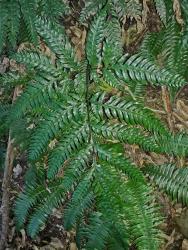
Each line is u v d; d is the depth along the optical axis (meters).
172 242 1.36
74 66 1.20
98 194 1.18
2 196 1.43
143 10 1.45
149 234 1.19
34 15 1.25
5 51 1.53
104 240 1.20
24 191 1.31
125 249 1.18
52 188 1.31
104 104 1.18
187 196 1.24
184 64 1.31
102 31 1.16
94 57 1.18
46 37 1.17
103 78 1.19
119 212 1.17
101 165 1.19
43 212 1.27
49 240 1.40
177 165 1.40
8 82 1.25
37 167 1.35
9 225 1.42
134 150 1.41
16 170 1.45
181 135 1.22
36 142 1.13
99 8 1.29
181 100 1.45
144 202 1.20
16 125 1.34
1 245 1.38
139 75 1.14
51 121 1.15
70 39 1.47
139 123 1.15
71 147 1.17
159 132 1.13
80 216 1.20
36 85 1.17
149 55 1.33
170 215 1.38
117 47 1.25
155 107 1.44
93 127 1.18
